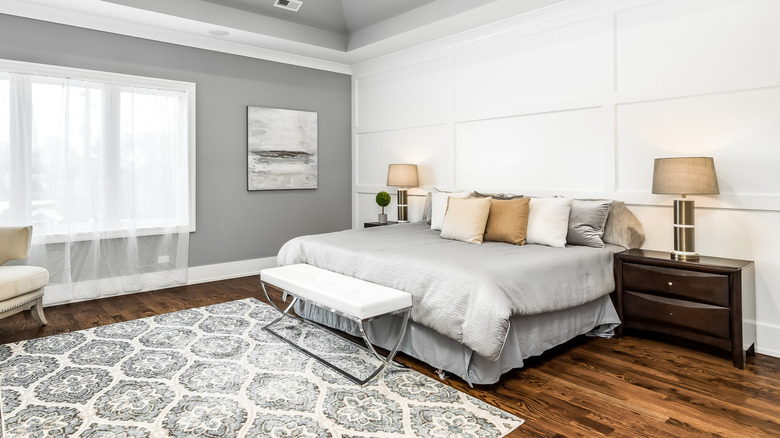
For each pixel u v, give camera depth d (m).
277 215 5.39
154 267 4.45
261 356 2.81
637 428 1.99
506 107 4.25
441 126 4.88
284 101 5.36
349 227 6.11
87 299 4.07
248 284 4.71
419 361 2.78
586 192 3.72
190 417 2.08
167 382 2.44
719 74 3.00
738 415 2.09
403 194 5.09
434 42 4.84
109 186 4.11
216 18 4.25
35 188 3.76
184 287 4.57
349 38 5.25
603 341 3.10
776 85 2.78
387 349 2.91
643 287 2.99
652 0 3.27
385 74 5.49
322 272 3.17
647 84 3.34
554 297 2.65
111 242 4.19
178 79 4.54
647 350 2.92
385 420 2.06
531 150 4.10
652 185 3.03
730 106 2.97
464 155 4.68
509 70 4.22
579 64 3.72
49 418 2.06
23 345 2.98
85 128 3.97
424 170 5.11
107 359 2.75
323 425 2.02
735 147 2.96
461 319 2.36
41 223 3.79
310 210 5.69
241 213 5.07
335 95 5.86
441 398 2.27
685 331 2.82
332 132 5.86
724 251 3.04
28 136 3.71
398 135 5.40
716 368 2.62
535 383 2.44
